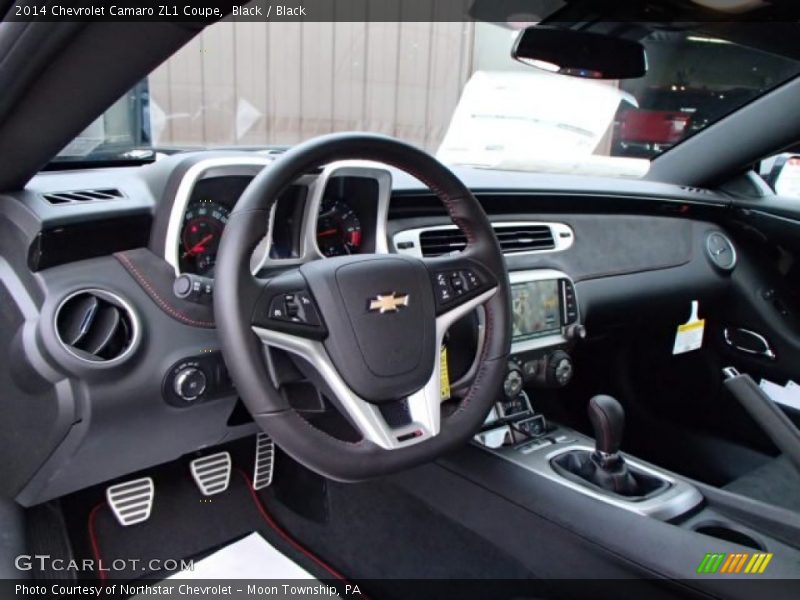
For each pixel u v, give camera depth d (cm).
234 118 263
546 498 139
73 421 121
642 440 227
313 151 109
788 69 200
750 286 220
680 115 228
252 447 186
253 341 104
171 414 130
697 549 120
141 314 125
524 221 180
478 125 238
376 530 168
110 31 89
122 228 123
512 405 163
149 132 152
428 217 161
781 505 173
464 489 151
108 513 168
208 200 132
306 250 137
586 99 235
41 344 118
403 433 111
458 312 120
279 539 175
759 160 219
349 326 109
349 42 293
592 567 130
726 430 215
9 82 98
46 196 122
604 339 216
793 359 211
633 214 205
